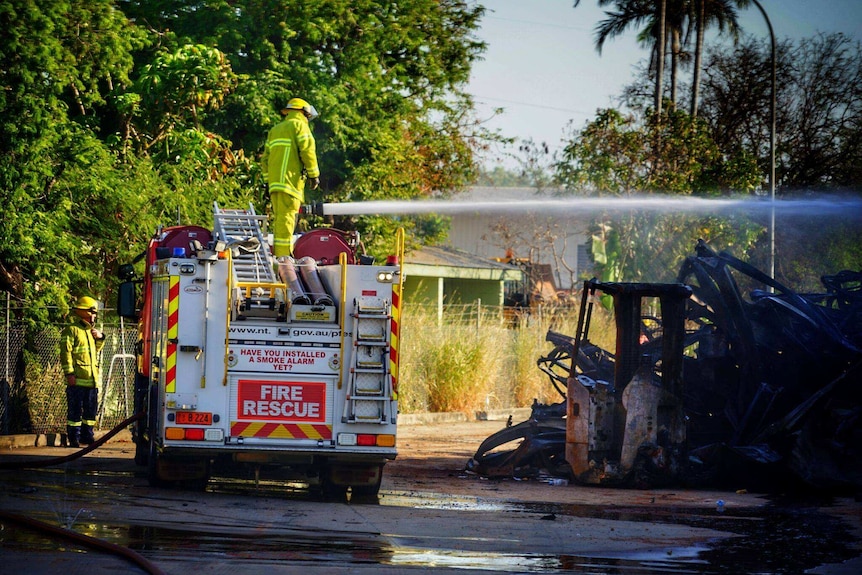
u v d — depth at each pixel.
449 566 21.14
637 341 34.53
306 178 34.50
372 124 76.06
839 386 34.88
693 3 126.06
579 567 21.48
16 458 37.44
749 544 24.45
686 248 89.19
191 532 23.89
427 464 39.84
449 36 94.38
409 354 58.84
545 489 33.62
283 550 22.20
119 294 36.34
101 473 34.03
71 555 21.14
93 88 53.75
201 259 28.48
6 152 45.62
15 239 43.47
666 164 90.56
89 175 47.38
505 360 65.69
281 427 28.64
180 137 55.38
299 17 70.56
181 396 28.30
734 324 36.34
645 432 33.81
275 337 28.73
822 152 119.69
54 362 45.56
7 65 46.56
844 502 31.84
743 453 33.69
